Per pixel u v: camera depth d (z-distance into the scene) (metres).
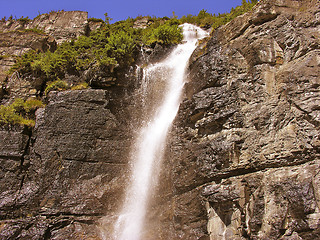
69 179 11.13
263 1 10.59
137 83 13.42
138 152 12.18
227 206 8.48
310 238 6.75
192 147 10.24
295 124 8.20
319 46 8.86
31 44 16.66
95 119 12.17
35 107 13.08
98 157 11.67
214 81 10.68
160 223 10.16
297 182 7.44
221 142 9.26
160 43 15.61
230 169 8.80
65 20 21.12
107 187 11.25
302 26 9.51
